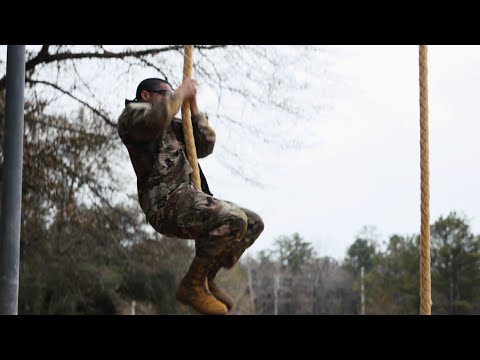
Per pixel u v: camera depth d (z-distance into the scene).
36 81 14.24
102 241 17.11
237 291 39.06
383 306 52.16
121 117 4.23
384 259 55.09
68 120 15.34
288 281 80.75
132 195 16.25
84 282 20.73
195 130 4.55
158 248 18.48
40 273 19.75
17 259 5.52
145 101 4.37
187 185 4.28
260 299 78.69
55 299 20.70
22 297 20.47
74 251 17.31
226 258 4.48
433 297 48.47
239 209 4.23
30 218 16.19
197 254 4.26
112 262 20.53
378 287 54.78
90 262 20.08
